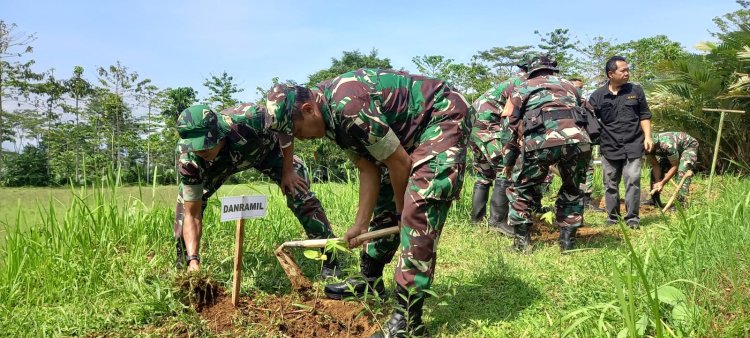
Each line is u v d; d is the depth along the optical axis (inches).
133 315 137.3
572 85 200.4
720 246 141.2
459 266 187.2
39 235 183.3
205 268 157.2
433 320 136.1
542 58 204.1
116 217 194.5
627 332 101.2
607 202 256.5
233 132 147.3
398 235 141.6
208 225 203.2
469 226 248.4
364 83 114.2
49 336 129.9
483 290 154.9
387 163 114.3
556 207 202.7
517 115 199.2
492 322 132.8
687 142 280.2
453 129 118.6
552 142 187.2
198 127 137.9
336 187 303.0
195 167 146.7
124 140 1036.5
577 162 191.6
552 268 171.8
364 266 147.9
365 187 125.8
